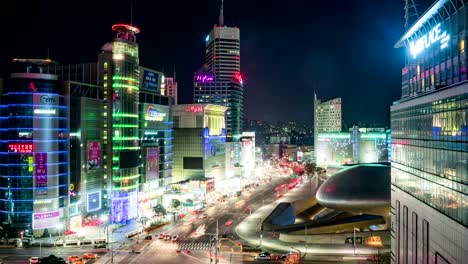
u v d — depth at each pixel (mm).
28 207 140875
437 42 77188
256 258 114750
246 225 158875
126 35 177500
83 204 158375
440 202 65062
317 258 114438
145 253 121875
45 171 142875
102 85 170750
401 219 87250
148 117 197250
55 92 147750
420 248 74562
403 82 98625
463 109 57688
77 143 156625
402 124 86938
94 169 162375
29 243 131625
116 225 159875
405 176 84188
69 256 116125
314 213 180625
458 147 58875
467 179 55656
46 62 146500
